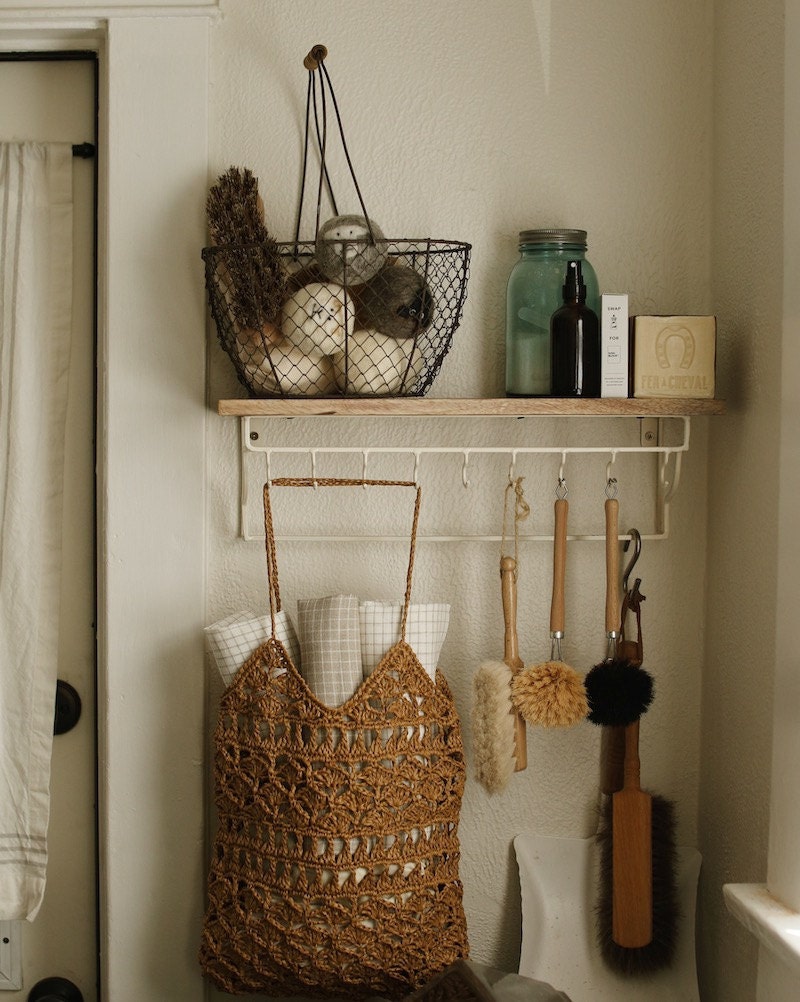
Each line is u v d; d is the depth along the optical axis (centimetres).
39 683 141
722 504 131
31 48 138
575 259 126
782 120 113
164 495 133
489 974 113
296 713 119
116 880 136
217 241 120
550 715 123
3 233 139
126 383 133
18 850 142
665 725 138
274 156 133
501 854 139
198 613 134
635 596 131
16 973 145
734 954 125
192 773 135
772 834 109
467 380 135
